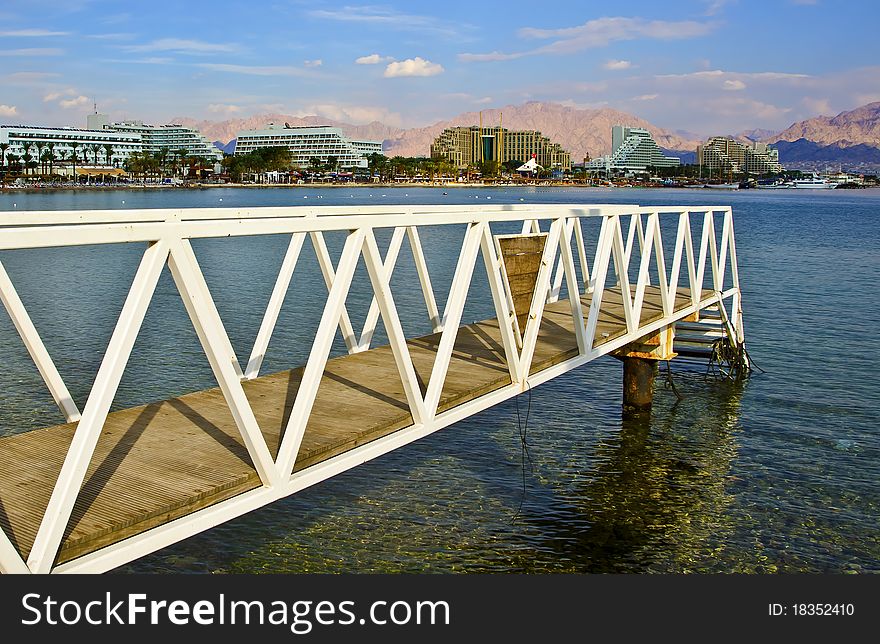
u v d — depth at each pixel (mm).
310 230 5930
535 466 13422
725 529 11375
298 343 21750
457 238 60094
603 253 11305
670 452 14336
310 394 6164
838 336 24594
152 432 7035
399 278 36312
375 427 7195
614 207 11625
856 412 16859
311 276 36344
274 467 5996
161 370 18406
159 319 24469
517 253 10156
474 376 9258
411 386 7379
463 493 12227
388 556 10281
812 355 22016
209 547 10375
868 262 46219
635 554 10633
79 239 4469
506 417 15953
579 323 10711
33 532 4988
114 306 28016
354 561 10133
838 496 12539
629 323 12430
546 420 15836
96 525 5039
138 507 5332
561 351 10719
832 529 11422
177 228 5023
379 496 12008
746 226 78562
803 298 32156
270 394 8352
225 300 28938
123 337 4828
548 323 13297
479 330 12359
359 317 26062
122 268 40188
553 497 12219
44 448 6605
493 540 10805
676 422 16031
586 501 12141
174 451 6520
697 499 12359
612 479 13023
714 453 14344
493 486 12531
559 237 9961
